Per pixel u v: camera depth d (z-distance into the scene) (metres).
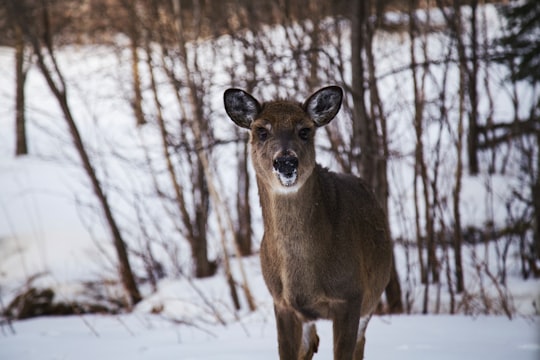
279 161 6.11
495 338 8.52
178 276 15.48
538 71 13.43
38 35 17.02
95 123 17.25
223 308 12.95
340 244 6.54
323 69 11.20
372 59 11.65
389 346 8.22
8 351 9.84
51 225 19.28
